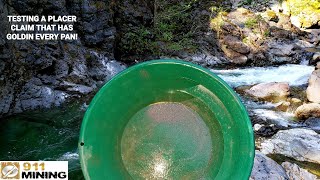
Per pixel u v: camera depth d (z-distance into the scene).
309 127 5.58
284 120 5.88
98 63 7.97
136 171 1.35
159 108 1.41
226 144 1.33
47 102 6.07
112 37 8.48
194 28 11.23
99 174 1.27
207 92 1.38
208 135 1.37
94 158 1.28
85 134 1.26
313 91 6.82
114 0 8.96
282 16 12.67
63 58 6.98
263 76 9.11
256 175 3.07
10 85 5.70
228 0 12.91
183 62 1.35
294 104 6.66
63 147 4.62
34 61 6.29
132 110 1.40
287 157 4.33
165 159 1.37
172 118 1.40
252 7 13.01
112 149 1.34
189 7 11.93
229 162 1.30
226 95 1.33
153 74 1.37
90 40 8.05
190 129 1.39
